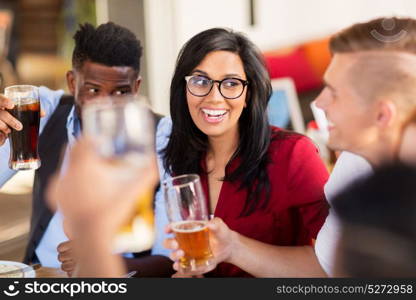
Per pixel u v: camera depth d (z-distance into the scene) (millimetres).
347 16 4941
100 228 504
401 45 733
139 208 1618
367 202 636
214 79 1502
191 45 1523
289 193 1578
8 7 8125
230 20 4039
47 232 1815
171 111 1643
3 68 7254
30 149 1564
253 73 1530
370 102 729
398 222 617
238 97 1507
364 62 747
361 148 728
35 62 8203
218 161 1639
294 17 4508
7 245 2574
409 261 613
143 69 3752
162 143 1807
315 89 3926
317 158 1620
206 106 1515
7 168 1912
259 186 1570
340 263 641
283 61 3873
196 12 3777
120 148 525
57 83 7328
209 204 1633
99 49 1861
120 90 1912
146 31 3709
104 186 502
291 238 1629
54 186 512
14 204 3133
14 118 1512
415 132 701
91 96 1893
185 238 1154
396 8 5051
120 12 3799
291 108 2828
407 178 626
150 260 1629
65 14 6887
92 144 520
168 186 1150
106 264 513
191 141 1643
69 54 6898
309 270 1334
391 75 733
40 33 8875
